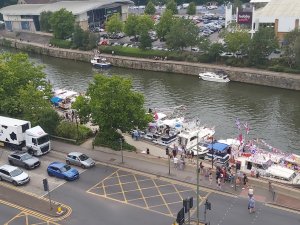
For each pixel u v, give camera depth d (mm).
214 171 59344
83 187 56188
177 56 139625
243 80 121625
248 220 47281
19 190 55906
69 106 97625
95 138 69938
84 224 47625
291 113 96000
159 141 75938
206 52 135250
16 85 82938
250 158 63625
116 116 65312
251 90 114500
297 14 137125
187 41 138250
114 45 158625
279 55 129250
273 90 113875
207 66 130000
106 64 145375
